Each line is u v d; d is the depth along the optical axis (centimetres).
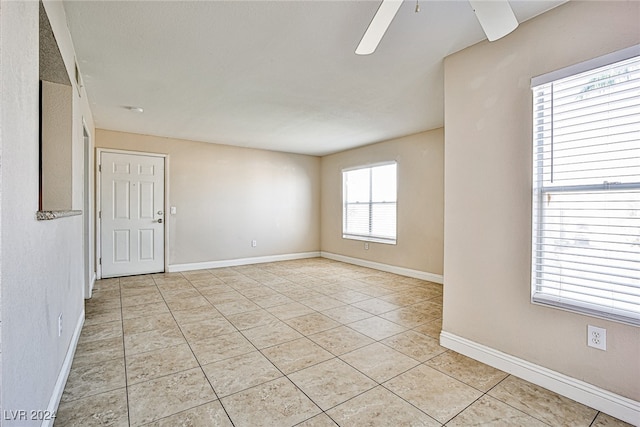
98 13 183
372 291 403
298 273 509
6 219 90
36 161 123
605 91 160
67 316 198
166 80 278
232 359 222
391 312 323
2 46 87
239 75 268
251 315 312
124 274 471
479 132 215
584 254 169
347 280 462
